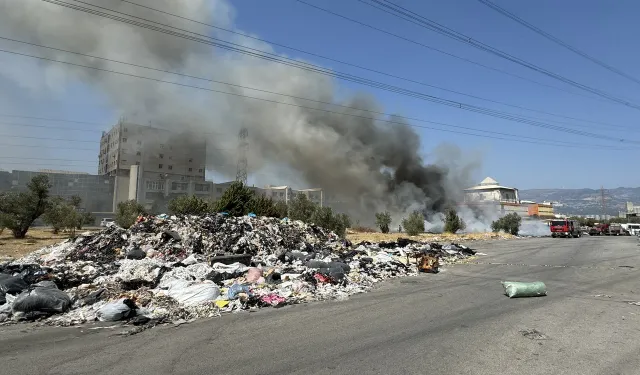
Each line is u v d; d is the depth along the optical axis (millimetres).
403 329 6227
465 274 12891
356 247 19281
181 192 85500
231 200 23609
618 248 24391
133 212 29438
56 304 7051
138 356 4953
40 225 52219
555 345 5367
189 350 5195
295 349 5234
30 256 14414
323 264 11828
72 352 5109
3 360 4809
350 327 6359
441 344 5422
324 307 7891
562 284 10750
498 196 79438
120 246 13977
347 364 4664
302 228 19609
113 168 90688
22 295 6949
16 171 74375
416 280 11633
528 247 25359
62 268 10727
